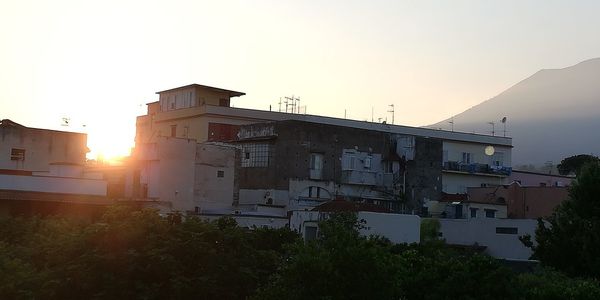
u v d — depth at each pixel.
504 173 79.88
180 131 71.50
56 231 26.19
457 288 20.41
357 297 17.84
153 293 20.98
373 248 18.56
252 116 69.88
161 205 48.59
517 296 20.66
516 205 63.28
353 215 35.72
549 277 24.88
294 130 55.56
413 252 23.52
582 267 28.83
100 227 22.36
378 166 60.03
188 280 21.27
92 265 21.50
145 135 76.38
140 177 50.72
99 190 43.50
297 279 17.92
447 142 79.12
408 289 21.00
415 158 61.88
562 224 30.08
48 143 56.25
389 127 76.38
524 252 46.59
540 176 83.25
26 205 41.09
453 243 50.25
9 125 54.75
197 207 50.62
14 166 54.62
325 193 56.44
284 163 55.22
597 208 30.09
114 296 21.09
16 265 22.34
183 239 22.50
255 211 51.19
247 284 22.34
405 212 60.44
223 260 22.52
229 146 52.91
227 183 52.31
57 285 21.34
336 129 57.91
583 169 32.09
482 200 66.69
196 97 72.50
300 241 19.58
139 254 21.50
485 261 20.83
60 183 42.22
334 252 18.20
